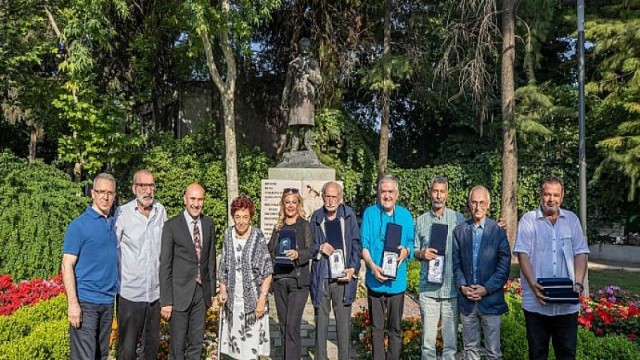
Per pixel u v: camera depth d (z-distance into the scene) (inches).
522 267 173.2
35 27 541.3
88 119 495.2
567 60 699.4
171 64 669.9
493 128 637.3
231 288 194.7
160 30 614.2
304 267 200.4
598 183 588.1
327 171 391.2
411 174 663.8
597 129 585.3
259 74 733.9
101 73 612.1
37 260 378.9
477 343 188.1
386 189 201.5
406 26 657.6
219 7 464.4
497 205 617.9
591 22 514.0
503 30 530.0
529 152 613.9
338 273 198.4
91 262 171.6
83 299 169.8
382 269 194.7
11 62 474.0
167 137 624.7
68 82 480.4
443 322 195.8
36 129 668.7
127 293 180.1
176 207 597.0
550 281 165.2
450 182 631.8
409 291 396.8
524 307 173.5
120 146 526.0
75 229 170.6
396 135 814.5
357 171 668.7
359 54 669.9
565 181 605.0
